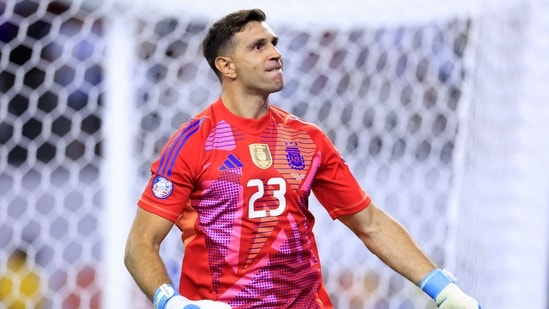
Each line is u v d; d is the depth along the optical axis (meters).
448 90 20.06
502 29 17.30
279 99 19.58
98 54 18.11
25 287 18.11
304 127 10.47
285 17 17.56
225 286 9.93
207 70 19.03
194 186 9.99
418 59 20.34
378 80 19.77
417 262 10.56
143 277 9.65
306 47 19.16
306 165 10.21
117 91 16.03
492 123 17.22
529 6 17.30
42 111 20.28
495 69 17.25
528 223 17.30
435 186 20.53
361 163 20.39
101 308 18.83
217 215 9.88
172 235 18.56
